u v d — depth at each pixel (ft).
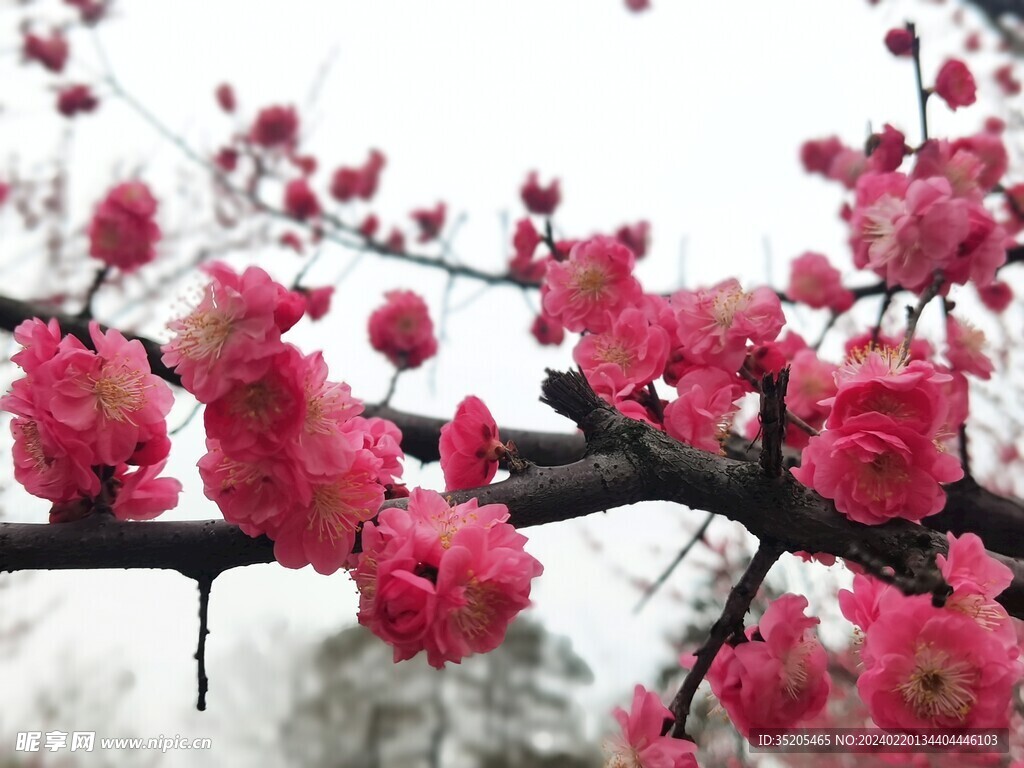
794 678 0.68
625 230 1.82
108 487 0.61
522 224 1.38
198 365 0.54
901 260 0.88
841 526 0.63
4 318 1.05
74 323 1.05
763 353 0.84
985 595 0.60
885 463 0.62
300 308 0.55
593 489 0.64
